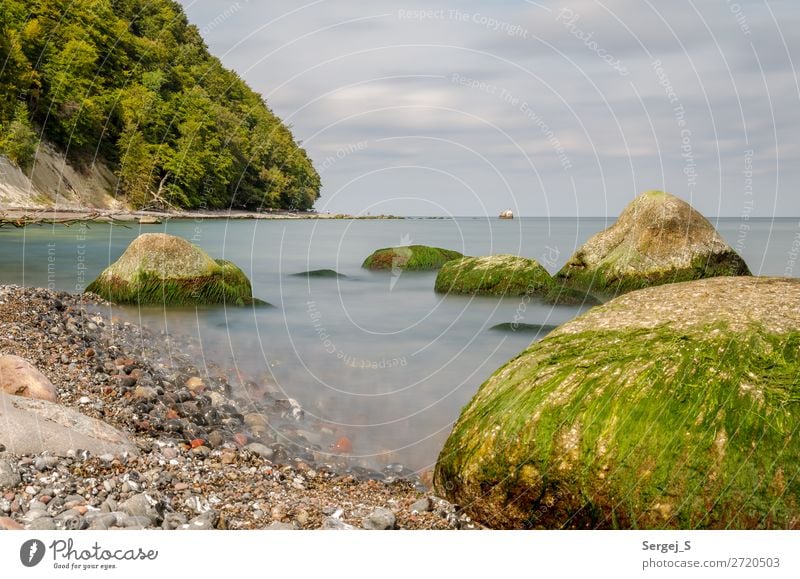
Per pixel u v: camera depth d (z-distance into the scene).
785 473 5.20
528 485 5.91
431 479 7.07
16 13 64.44
